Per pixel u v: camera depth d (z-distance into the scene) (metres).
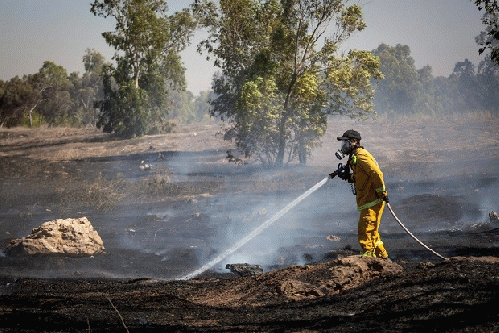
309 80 24.70
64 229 11.17
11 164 36.62
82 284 8.46
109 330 5.27
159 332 5.09
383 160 26.77
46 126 80.31
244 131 25.52
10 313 6.29
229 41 27.94
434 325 4.37
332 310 5.38
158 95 49.56
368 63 25.09
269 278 6.86
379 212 7.13
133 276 9.34
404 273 6.25
